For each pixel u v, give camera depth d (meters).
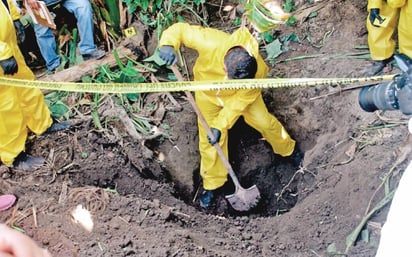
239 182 5.50
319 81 3.29
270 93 5.73
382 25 5.28
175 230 4.36
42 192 4.76
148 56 6.35
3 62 4.45
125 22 6.52
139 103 5.86
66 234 4.21
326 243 4.23
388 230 1.60
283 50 6.09
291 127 5.55
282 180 5.47
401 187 1.61
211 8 6.82
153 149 5.60
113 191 4.74
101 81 6.05
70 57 6.33
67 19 6.44
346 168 4.79
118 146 5.46
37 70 6.39
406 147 4.64
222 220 4.86
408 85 1.98
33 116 5.23
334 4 6.27
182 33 4.78
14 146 5.00
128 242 4.11
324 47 6.01
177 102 5.90
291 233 4.46
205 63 4.77
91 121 5.63
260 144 5.60
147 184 5.18
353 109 5.27
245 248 4.35
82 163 5.22
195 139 5.67
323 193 4.68
